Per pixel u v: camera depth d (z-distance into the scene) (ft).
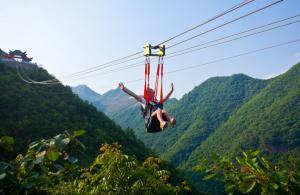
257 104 652.89
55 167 14.12
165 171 17.49
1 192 12.25
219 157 14.03
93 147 209.26
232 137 560.61
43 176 13.01
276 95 643.86
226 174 13.29
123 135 287.69
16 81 286.87
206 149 565.53
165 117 26.37
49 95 298.15
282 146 449.89
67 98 310.24
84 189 16.30
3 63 307.58
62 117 256.93
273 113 545.03
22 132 216.13
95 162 17.13
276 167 12.87
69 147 14.51
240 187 12.33
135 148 271.28
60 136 14.10
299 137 448.24
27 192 12.92
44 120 238.27
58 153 13.56
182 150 638.94
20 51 338.95
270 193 11.84
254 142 481.87
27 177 12.77
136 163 17.06
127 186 16.10
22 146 200.64
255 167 12.75
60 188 15.30
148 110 27.61
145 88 28.17
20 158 13.79
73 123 258.37
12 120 226.17
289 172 12.21
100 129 263.08
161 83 28.45
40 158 13.16
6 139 13.97
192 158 569.23
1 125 215.72
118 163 16.52
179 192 17.46
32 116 237.86
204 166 13.96
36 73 328.29
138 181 16.06
